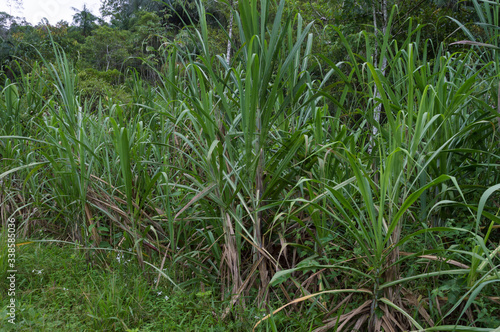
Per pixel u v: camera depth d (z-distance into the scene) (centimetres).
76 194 303
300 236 272
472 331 163
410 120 205
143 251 312
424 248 230
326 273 264
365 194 191
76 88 434
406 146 236
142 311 240
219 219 265
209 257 289
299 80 259
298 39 246
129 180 267
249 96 226
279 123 289
